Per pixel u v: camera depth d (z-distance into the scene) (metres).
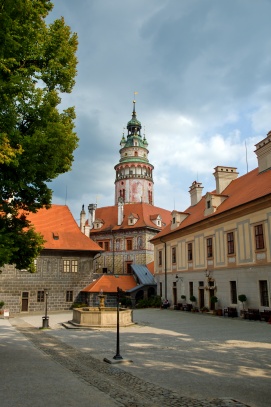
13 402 8.00
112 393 8.87
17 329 25.19
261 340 17.62
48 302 43.59
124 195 71.38
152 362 12.88
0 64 10.62
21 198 13.59
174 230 41.84
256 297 26.91
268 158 31.03
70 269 45.62
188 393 8.92
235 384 9.74
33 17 12.48
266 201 25.97
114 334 21.38
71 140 13.55
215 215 32.47
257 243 27.19
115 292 45.78
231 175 38.41
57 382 9.96
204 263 35.12
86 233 52.91
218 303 32.09
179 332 21.55
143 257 57.97
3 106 11.17
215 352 14.73
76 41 15.11
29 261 14.14
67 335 21.41
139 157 74.38
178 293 40.75
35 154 12.04
